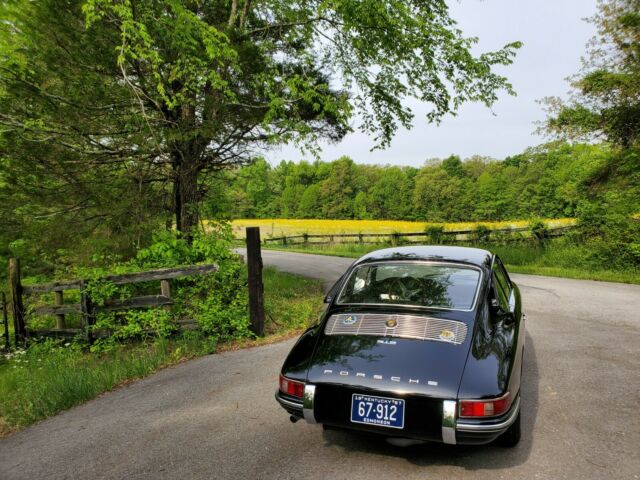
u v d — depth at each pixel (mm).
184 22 8094
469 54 11727
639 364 5461
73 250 9258
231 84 9891
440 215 96188
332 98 10445
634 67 14023
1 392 5520
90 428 4309
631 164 14289
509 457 3428
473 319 3549
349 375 3244
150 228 9797
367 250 25766
